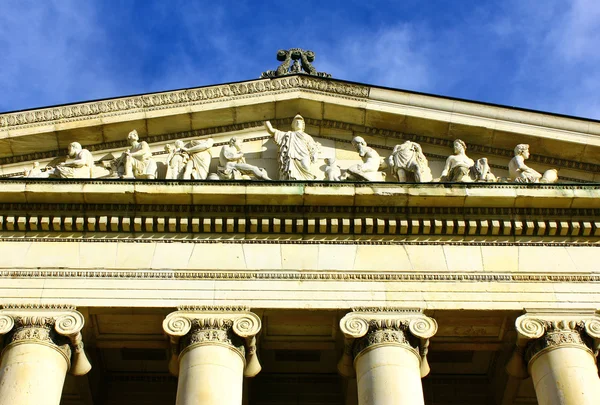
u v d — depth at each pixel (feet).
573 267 76.23
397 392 67.05
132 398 83.51
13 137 83.71
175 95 86.07
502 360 77.97
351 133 86.89
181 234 77.25
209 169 83.35
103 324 73.92
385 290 74.02
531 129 83.87
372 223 77.30
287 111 87.51
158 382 84.02
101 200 76.95
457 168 81.61
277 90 87.25
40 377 67.56
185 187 76.74
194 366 68.39
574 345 70.64
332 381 84.07
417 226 77.30
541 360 70.90
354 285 74.28
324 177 82.89
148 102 85.61
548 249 77.46
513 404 81.20
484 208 77.56
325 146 86.17
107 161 84.53
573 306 73.36
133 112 85.10
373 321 71.67
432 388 83.56
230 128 87.04
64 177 80.12
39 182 76.79
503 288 74.64
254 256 75.92
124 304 72.23
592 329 71.67
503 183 77.46
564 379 68.64
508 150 84.89
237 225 77.15
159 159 84.43
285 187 76.79
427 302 73.36
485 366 82.43
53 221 76.89
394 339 70.38
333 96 86.33
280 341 75.61
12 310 71.31
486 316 73.61
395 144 86.07
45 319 70.85
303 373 83.76
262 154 85.20
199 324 71.00
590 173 84.43
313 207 77.15
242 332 70.85
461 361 81.97
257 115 87.20
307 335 75.25
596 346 71.56
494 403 82.99
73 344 70.90
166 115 85.25
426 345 71.15
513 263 76.23
